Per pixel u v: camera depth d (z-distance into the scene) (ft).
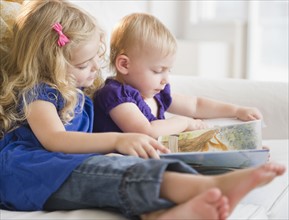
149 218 3.08
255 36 11.09
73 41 4.17
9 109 4.10
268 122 5.49
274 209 3.88
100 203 3.32
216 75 11.12
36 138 4.00
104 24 5.76
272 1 10.89
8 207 3.76
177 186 3.02
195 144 4.21
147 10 10.41
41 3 4.32
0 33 4.40
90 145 3.76
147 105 4.78
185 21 12.05
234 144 4.24
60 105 4.11
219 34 11.78
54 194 3.51
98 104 4.67
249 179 2.90
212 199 2.81
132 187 3.07
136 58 4.73
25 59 4.14
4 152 3.88
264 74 11.14
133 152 3.61
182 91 5.71
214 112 5.28
